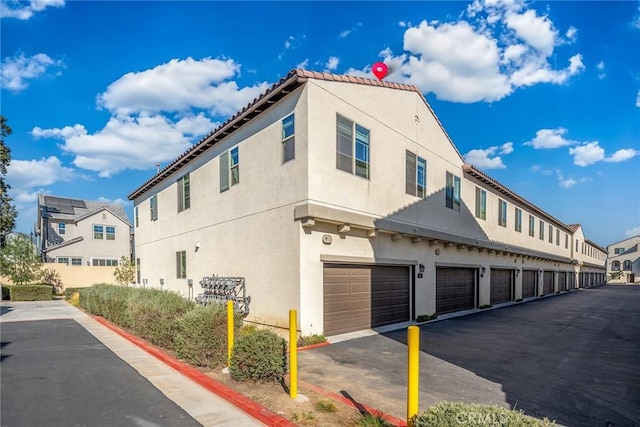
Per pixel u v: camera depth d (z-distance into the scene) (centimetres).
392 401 527
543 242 2783
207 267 1362
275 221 1015
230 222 1230
